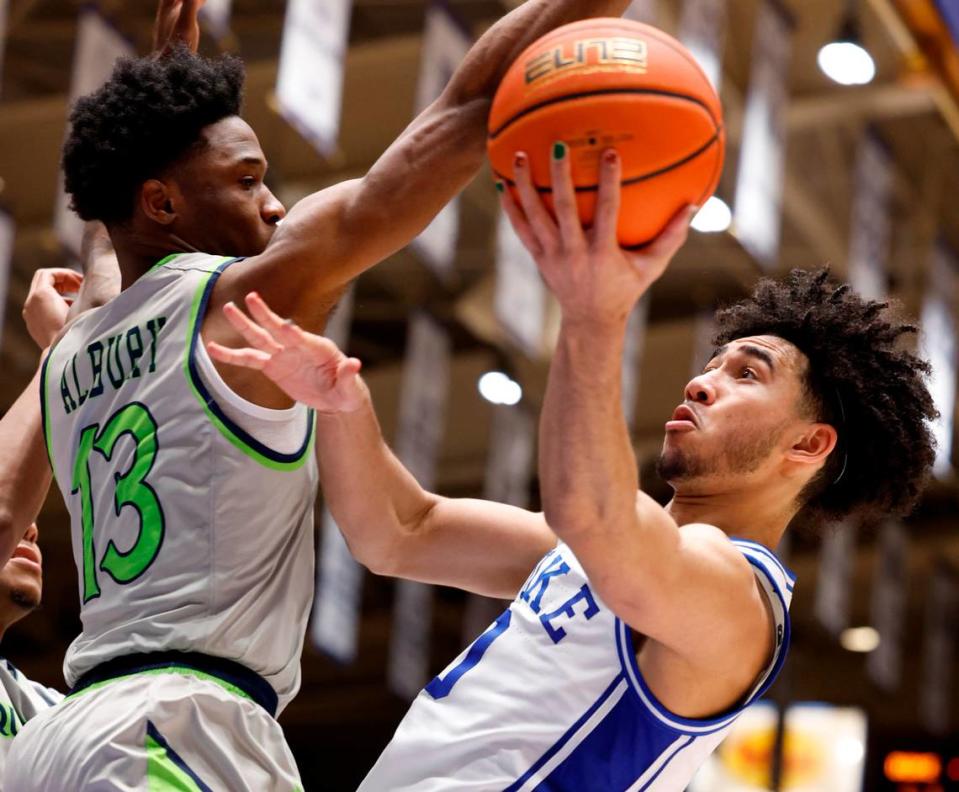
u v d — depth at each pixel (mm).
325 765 22453
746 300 3588
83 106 3166
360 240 2926
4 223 11281
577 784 2955
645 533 2664
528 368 18094
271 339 2656
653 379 18047
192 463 2887
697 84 2545
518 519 3521
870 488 3473
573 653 3029
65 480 3141
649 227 2551
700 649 2846
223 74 3152
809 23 14383
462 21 11766
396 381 18062
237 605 2879
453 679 3131
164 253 3115
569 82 2498
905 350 3523
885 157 14883
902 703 21812
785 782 21078
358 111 14258
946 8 13180
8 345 15953
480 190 15625
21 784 2891
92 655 2922
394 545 3434
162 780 2740
